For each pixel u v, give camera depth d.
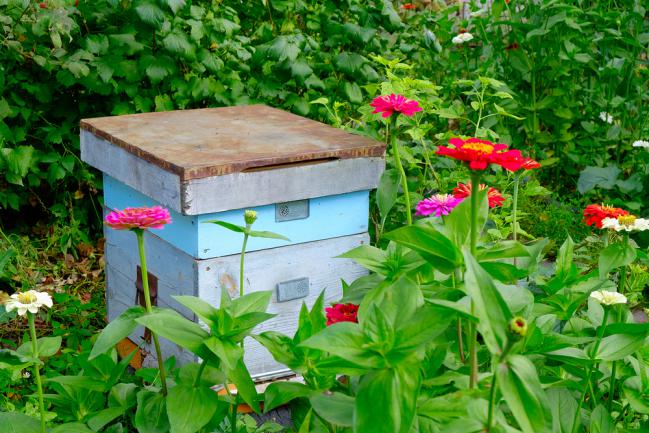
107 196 3.31
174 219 2.84
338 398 1.54
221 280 2.81
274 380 2.98
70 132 4.45
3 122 4.13
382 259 1.89
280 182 2.83
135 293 3.22
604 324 1.87
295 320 3.01
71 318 3.74
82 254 4.36
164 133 3.16
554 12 4.96
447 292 1.70
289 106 4.47
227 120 3.43
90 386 1.94
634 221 2.07
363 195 3.07
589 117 5.20
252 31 4.85
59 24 3.84
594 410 1.79
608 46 5.03
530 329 1.66
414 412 1.33
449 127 5.39
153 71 4.16
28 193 4.43
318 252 3.00
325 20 4.57
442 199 2.29
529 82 5.13
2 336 3.62
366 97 4.75
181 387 1.77
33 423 1.91
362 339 1.38
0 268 3.67
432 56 5.07
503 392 1.28
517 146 5.13
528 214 4.12
